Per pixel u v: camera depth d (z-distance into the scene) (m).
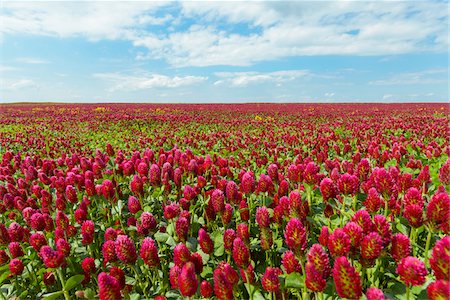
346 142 12.99
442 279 2.36
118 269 3.28
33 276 4.01
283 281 2.92
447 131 16.00
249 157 11.17
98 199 5.41
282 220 3.93
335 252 2.71
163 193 5.30
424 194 4.97
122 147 15.21
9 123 29.88
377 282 2.98
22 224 5.38
